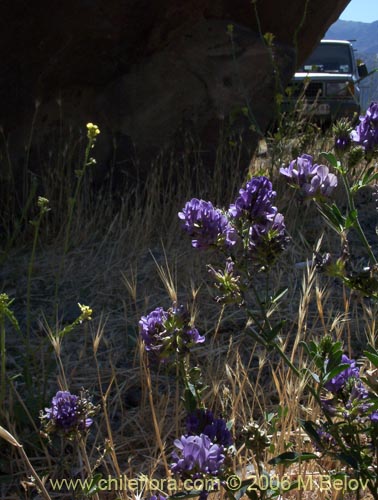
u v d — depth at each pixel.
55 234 5.35
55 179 5.54
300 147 6.31
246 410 3.16
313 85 13.57
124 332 3.93
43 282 4.60
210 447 1.83
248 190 2.21
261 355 3.48
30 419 2.93
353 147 2.57
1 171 5.36
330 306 4.08
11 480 2.85
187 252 4.83
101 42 5.45
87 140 5.69
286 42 6.51
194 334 2.19
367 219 5.45
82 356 3.70
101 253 5.01
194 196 5.82
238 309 4.08
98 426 3.15
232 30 5.86
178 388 3.30
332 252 4.82
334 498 2.46
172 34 5.75
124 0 5.38
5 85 5.23
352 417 2.19
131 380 3.48
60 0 5.16
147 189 5.79
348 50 14.88
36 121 5.45
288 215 5.30
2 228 5.38
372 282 2.22
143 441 3.06
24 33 5.15
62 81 5.44
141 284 4.48
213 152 6.07
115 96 5.71
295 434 2.85
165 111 5.86
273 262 2.23
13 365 3.60
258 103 6.18
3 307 2.86
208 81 5.95
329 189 2.33
